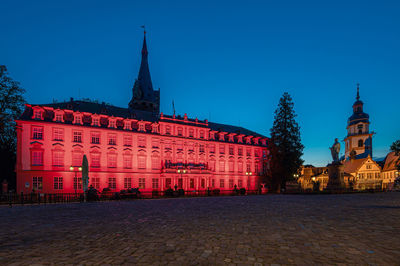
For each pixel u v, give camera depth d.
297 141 52.22
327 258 6.16
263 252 6.68
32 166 38.69
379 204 20.06
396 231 9.23
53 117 41.66
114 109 52.41
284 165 51.41
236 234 8.90
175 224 11.20
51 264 6.01
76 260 6.28
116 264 5.89
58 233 9.59
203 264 5.79
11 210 18.19
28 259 6.42
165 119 52.28
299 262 5.89
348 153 98.94
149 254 6.63
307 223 11.08
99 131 44.56
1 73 39.56
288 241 7.83
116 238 8.59
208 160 57.03
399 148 46.50
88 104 49.72
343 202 22.30
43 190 38.94
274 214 14.31
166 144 51.88
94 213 15.81
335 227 10.08
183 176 51.38
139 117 53.53
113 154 45.31
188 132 55.34
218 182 57.66
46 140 40.03
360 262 5.87
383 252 6.63
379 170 80.38
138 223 11.64
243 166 62.06
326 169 69.94
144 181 47.75
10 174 43.34
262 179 60.78
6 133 41.56
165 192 35.91
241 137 63.62
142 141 48.88
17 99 41.38
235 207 18.89
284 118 53.31
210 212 15.73
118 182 45.03
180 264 5.81
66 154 41.34
